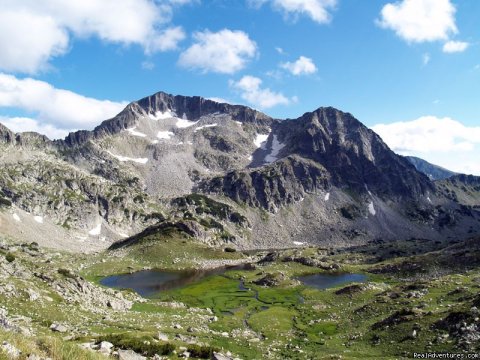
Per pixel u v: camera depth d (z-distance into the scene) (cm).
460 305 6862
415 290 10500
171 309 11062
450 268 17062
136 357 3700
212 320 9875
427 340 6050
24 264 9481
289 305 12450
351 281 17888
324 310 10881
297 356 6550
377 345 6600
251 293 15312
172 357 4812
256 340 7650
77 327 6519
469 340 5512
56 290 8788
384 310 8969
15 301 6931
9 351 1934
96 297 9781
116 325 7312
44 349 2236
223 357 4850
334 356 6053
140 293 15688
